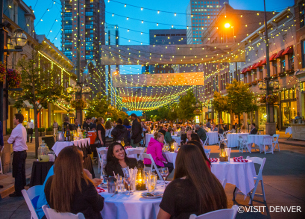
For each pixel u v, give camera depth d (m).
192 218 2.36
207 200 2.50
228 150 7.27
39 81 13.66
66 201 2.83
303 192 6.70
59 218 2.81
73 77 44.22
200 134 17.09
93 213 3.02
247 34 44.16
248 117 38.91
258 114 35.72
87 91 19.09
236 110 29.30
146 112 126.81
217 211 2.46
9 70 9.76
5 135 9.45
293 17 27.34
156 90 48.22
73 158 2.93
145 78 36.09
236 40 46.31
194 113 40.56
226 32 46.66
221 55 32.06
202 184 2.53
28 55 24.98
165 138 13.66
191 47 31.59
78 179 2.92
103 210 3.52
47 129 31.03
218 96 32.78
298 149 16.08
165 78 36.25
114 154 4.87
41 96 13.70
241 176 6.05
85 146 10.05
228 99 29.80
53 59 32.22
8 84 9.76
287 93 29.52
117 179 3.99
